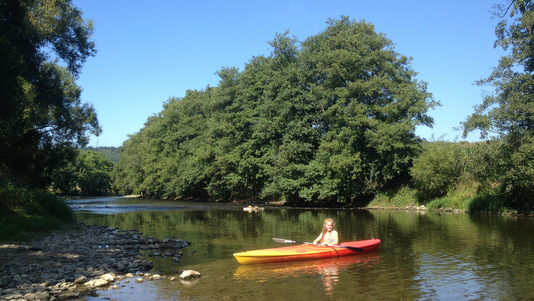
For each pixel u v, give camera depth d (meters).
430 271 8.84
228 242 13.48
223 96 43.38
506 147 20.31
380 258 10.41
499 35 21.72
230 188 42.53
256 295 7.17
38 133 22.19
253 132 40.03
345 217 22.73
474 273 8.59
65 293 7.18
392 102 29.91
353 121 29.44
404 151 30.61
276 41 38.09
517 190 22.30
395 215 23.69
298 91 34.91
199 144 51.62
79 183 87.31
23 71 16.11
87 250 11.70
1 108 14.46
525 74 19.80
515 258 10.04
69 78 28.28
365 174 31.77
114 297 7.06
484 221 18.97
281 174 34.81
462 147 28.28
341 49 31.64
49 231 15.92
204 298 7.00
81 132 27.59
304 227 17.81
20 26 16.20
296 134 34.38
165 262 10.15
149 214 27.64
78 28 21.27
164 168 56.94
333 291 7.40
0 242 12.55
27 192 17.55
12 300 6.55
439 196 28.78
